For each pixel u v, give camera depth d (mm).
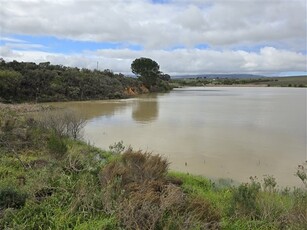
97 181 5656
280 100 37875
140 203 4324
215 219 4383
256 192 5086
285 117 20344
